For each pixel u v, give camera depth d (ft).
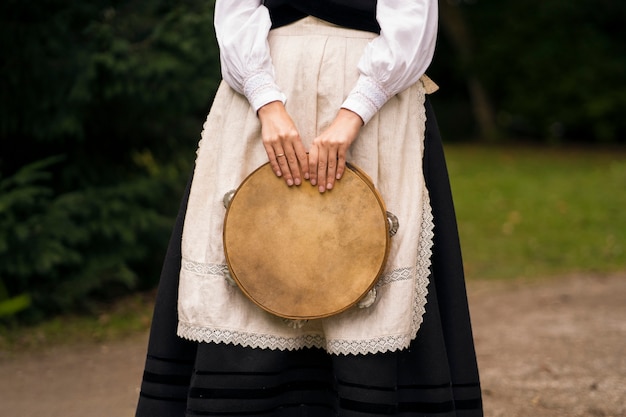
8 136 17.60
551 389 11.95
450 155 48.44
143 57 16.06
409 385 7.06
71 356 14.10
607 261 22.80
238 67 6.91
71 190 17.84
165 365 7.34
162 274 7.44
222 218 6.97
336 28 7.04
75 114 16.35
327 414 7.41
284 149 6.68
